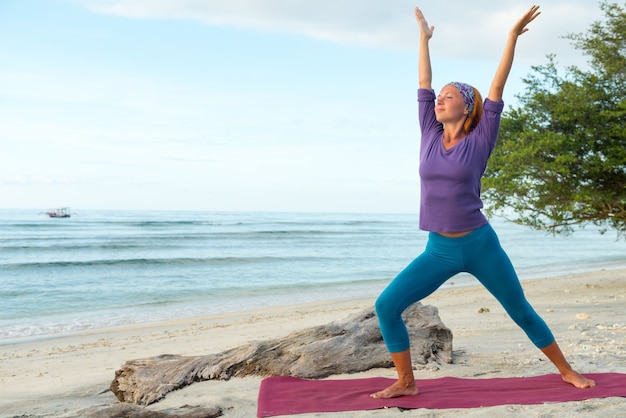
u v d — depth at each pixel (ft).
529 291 52.70
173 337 36.04
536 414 11.47
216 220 396.98
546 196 47.98
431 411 12.14
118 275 88.58
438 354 18.22
